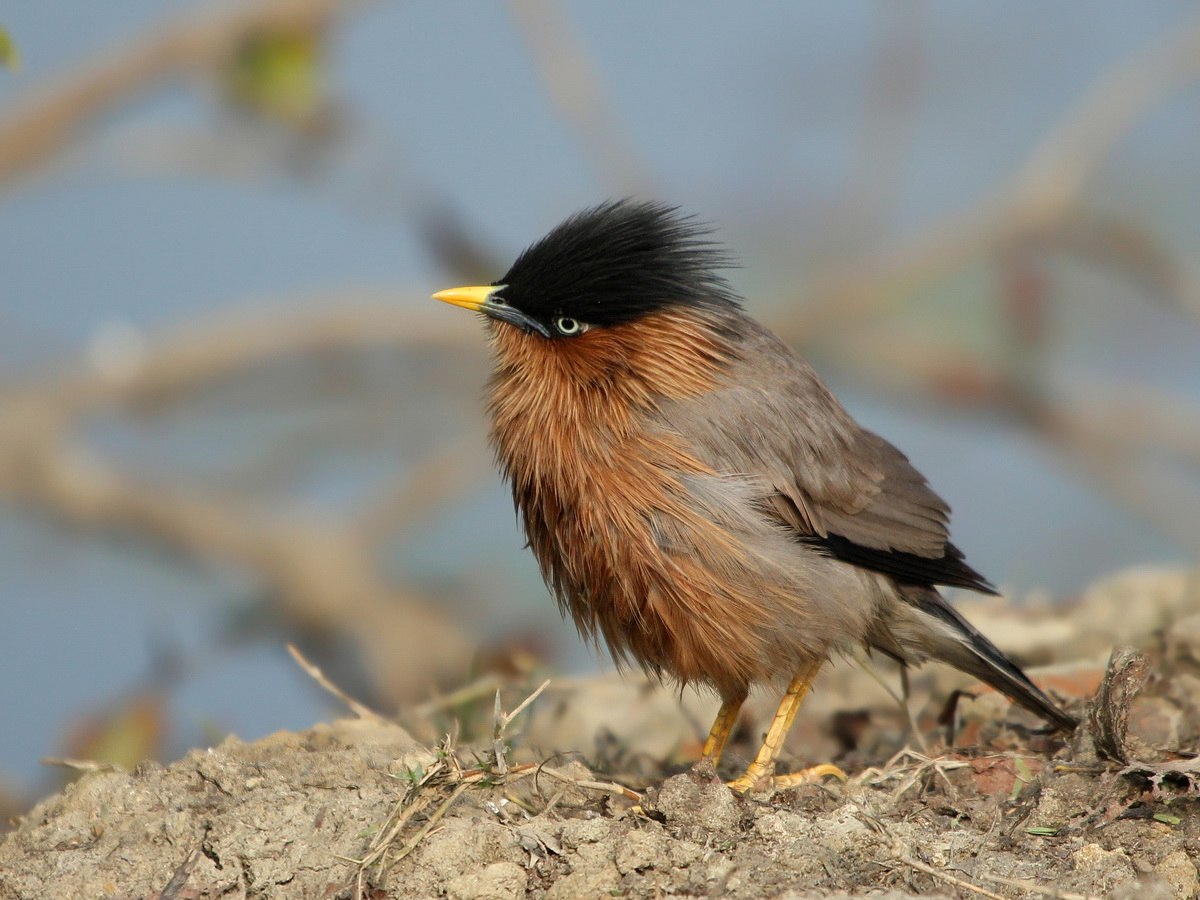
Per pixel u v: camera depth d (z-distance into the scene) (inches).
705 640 414.6
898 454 462.0
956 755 417.1
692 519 409.7
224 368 954.1
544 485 431.2
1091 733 384.8
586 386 427.5
